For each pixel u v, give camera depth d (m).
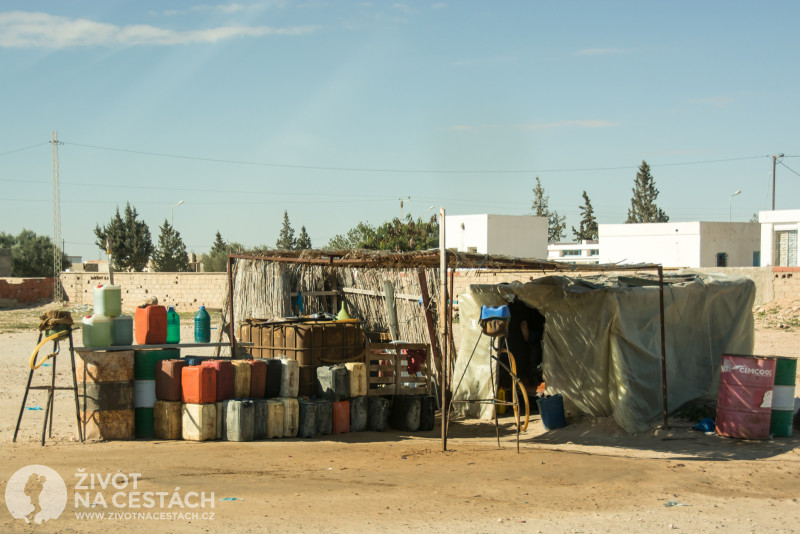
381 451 10.32
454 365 14.19
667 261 49.34
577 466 9.46
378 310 15.20
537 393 14.13
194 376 10.52
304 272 15.47
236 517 6.73
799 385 15.09
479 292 13.86
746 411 11.22
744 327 14.07
